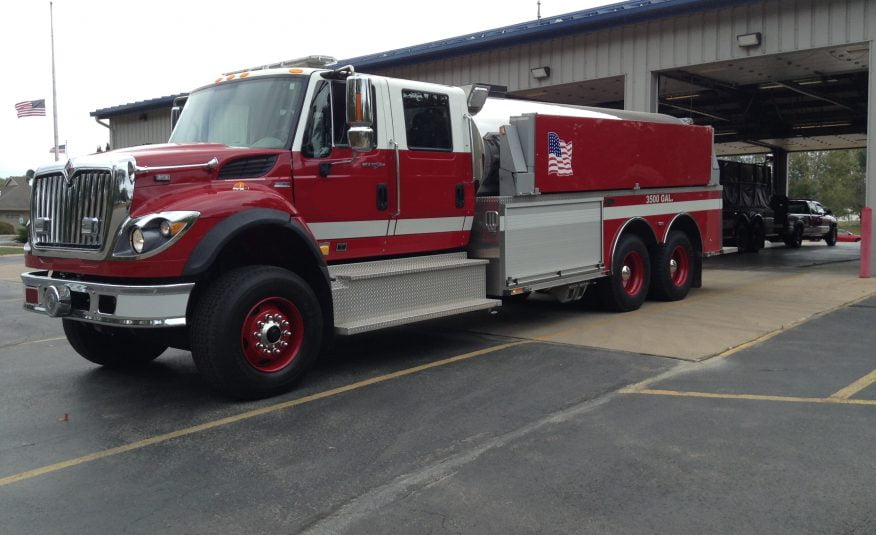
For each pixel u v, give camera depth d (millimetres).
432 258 7664
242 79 6941
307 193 6383
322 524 3713
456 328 9062
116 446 4953
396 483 4207
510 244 8039
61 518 3836
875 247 13281
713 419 5230
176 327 5656
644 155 9992
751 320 9148
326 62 7414
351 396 6031
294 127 6367
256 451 4785
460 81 19328
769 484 4074
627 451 4625
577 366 6902
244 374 5762
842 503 3822
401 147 7164
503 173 8195
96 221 5676
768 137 30609
